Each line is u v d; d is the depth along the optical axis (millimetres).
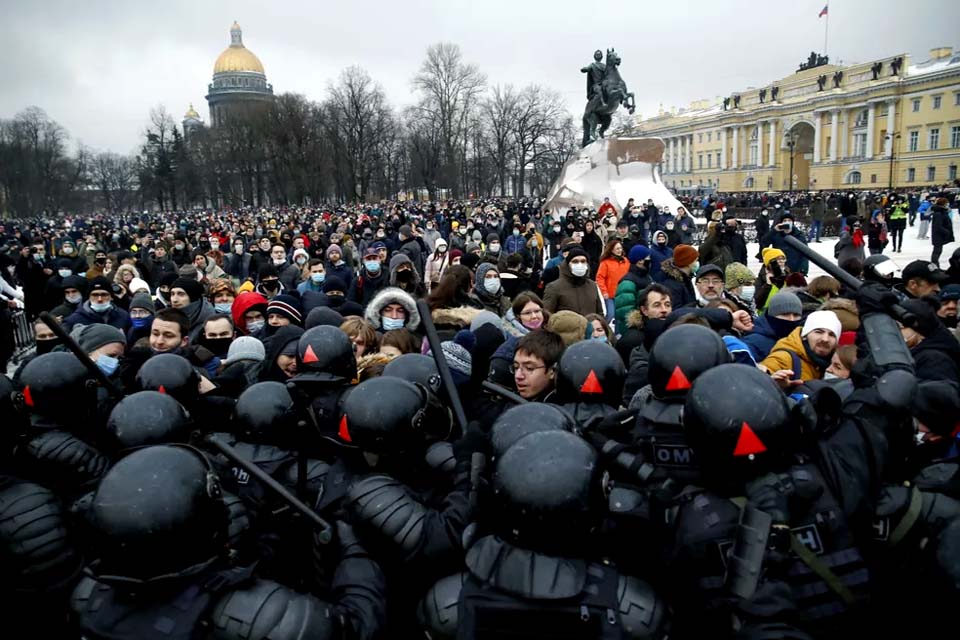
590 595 1720
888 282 5336
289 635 1694
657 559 2027
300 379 2916
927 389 2447
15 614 2189
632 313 5090
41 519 2219
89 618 1710
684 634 1919
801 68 89438
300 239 12422
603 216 18109
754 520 1699
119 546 1637
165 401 2568
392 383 2338
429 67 68625
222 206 80625
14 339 9359
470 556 1829
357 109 67062
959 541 1711
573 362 2717
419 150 70250
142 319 6414
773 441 1769
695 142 102188
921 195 40625
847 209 26141
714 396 1826
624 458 2172
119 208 101812
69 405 2752
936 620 1716
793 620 1638
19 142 80438
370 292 8898
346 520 2193
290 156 67938
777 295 4930
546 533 1722
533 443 1834
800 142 88000
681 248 6848
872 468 1972
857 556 1768
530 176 78438
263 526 2559
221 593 1711
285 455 2713
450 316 5352
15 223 56312
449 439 2883
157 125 84000
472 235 16078
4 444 2354
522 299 5176
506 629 1712
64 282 7754
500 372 3588
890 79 73938
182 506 1681
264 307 5918
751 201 46688
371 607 1961
